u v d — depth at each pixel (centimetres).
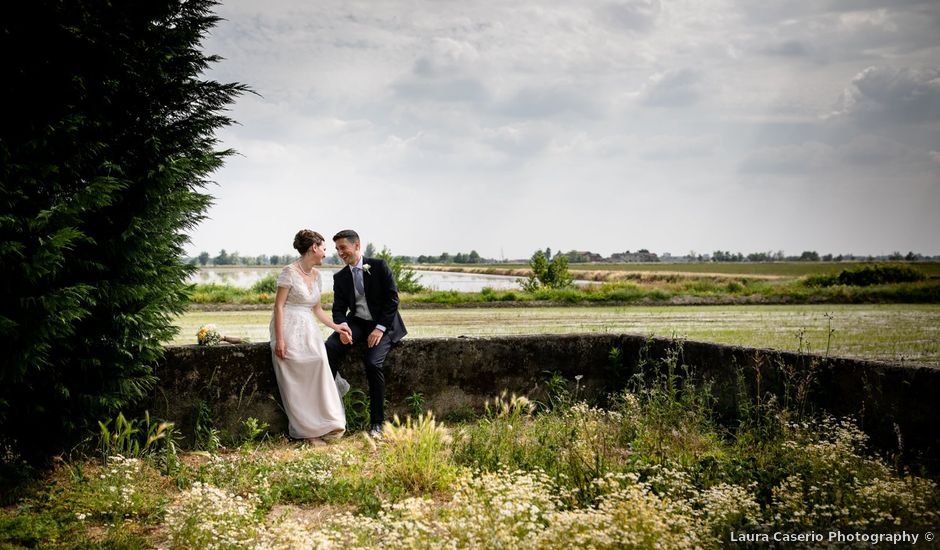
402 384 702
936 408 484
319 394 627
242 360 630
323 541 332
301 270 647
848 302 3081
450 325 1783
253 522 395
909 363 526
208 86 584
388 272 686
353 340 671
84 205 470
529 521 361
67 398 517
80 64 512
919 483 423
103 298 515
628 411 622
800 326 1706
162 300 569
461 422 686
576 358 767
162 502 436
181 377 609
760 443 531
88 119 513
